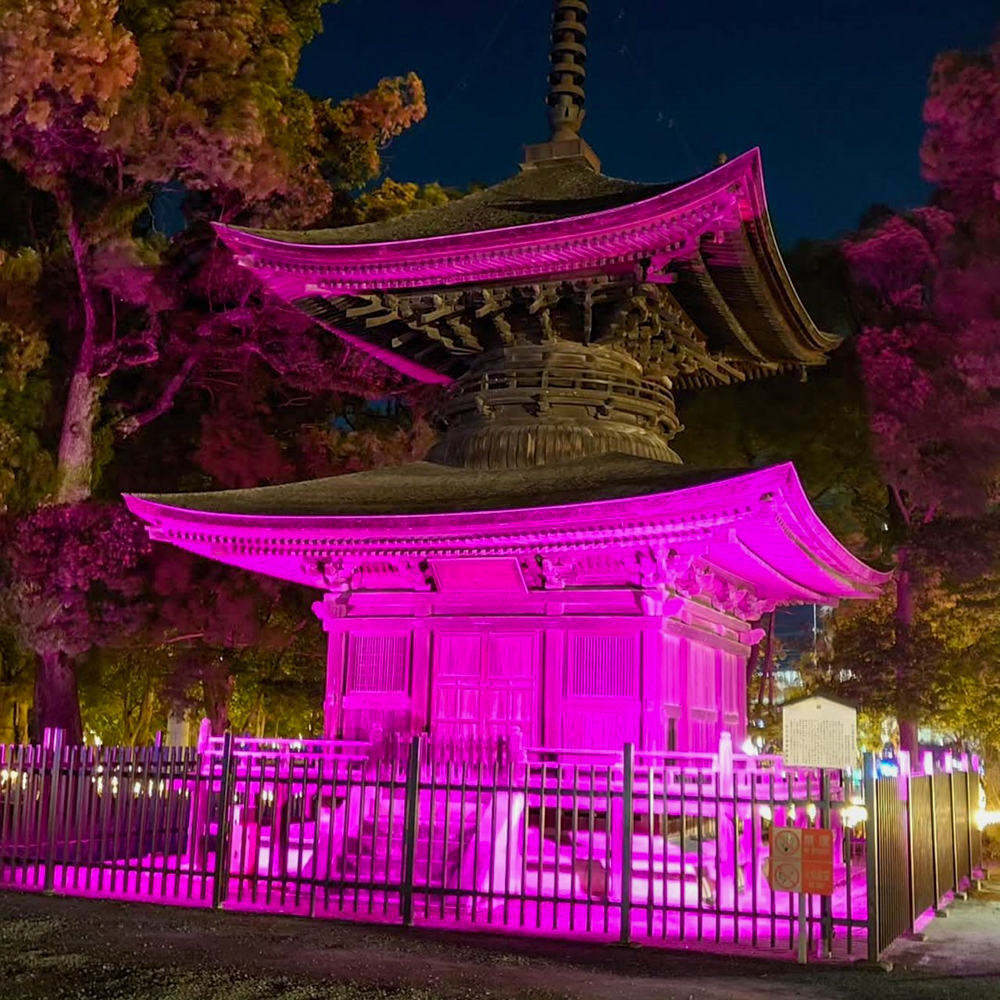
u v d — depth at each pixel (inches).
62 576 1033.5
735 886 477.1
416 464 815.7
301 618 1280.8
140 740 1409.9
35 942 442.0
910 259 1216.2
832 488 1350.9
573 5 904.3
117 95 1008.2
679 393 1325.0
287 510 710.5
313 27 1311.5
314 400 1376.7
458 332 798.5
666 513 608.4
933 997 384.2
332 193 1326.3
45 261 1162.0
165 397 1254.3
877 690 1149.1
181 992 368.5
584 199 791.7
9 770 613.0
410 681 736.3
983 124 1045.2
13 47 928.3
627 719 676.1
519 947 461.4
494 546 668.1
